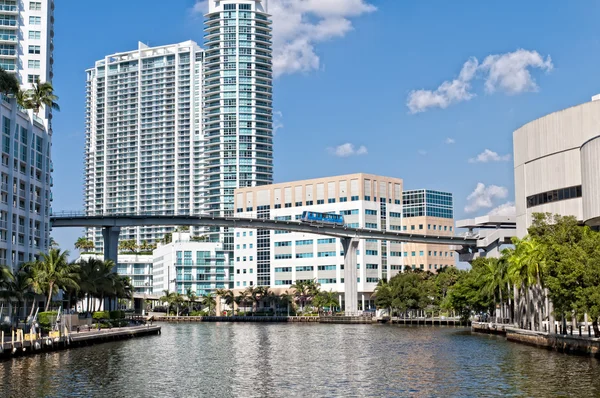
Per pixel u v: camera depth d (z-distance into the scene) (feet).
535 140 498.28
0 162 457.68
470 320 654.94
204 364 316.81
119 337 474.49
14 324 396.16
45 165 536.42
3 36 594.65
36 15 604.08
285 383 254.06
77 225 629.10
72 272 471.21
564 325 339.98
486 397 214.07
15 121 478.18
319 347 410.52
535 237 372.58
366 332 561.43
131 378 265.54
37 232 522.88
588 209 422.82
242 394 230.27
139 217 646.33
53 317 403.34
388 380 257.34
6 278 375.86
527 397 211.61
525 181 511.81
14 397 220.23
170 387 244.42
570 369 263.90
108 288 556.92
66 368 286.46
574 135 462.60
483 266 585.22
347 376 270.67
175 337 515.09
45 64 602.44
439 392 226.58
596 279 276.62
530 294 413.80
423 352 361.10
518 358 307.78
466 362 305.12
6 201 470.39
